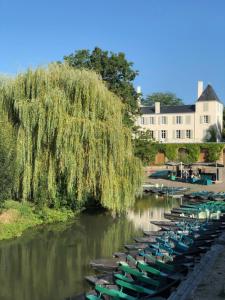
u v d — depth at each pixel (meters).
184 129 75.06
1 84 25.52
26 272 17.53
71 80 25.58
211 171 57.44
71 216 27.89
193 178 48.75
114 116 26.23
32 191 25.30
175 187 44.28
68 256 19.69
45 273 17.39
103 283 14.35
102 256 19.56
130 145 27.38
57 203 27.05
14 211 24.67
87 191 25.50
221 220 24.75
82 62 45.41
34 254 19.91
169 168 64.38
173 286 13.44
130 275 14.70
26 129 24.47
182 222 24.91
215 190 42.34
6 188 23.17
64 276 16.98
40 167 24.86
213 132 72.94
